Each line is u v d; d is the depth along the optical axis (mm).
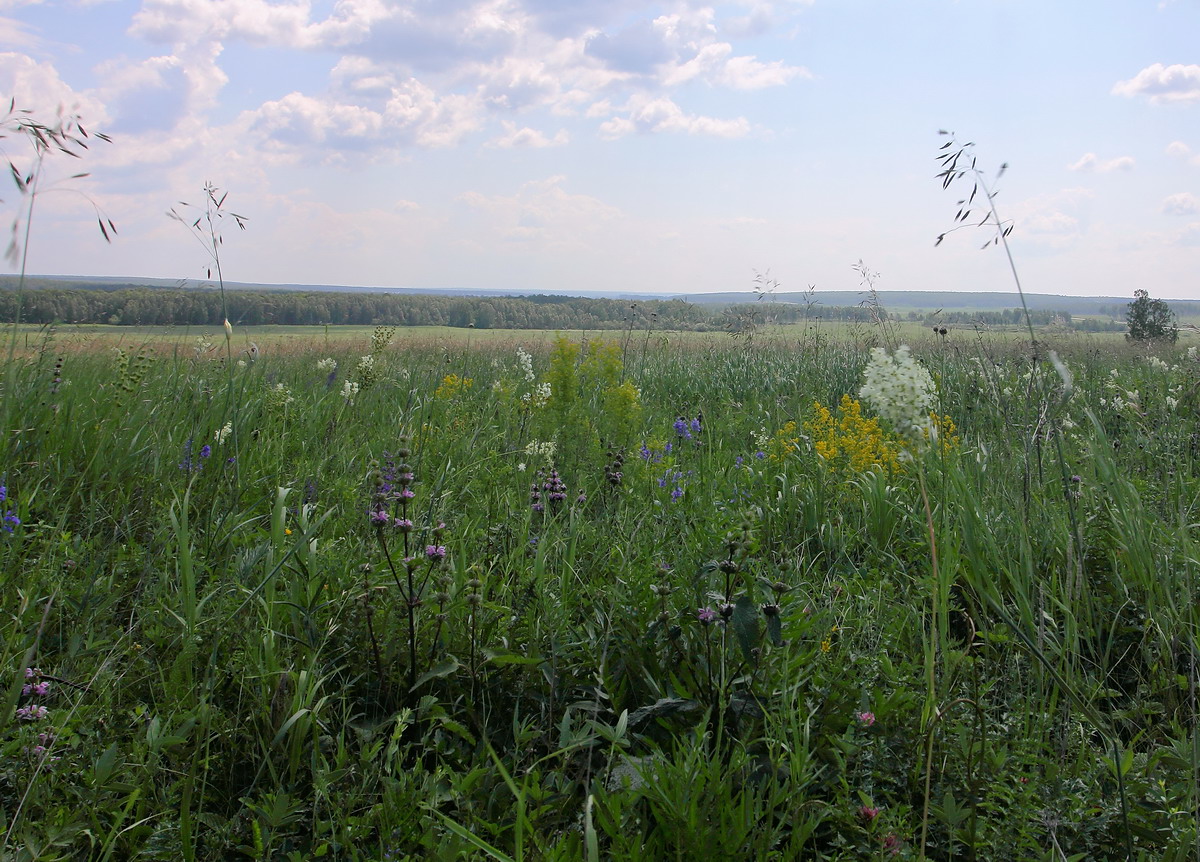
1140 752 2758
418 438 5898
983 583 3629
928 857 2229
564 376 7090
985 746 2486
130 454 4887
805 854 2273
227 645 2918
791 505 4902
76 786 2234
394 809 2135
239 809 2359
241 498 4602
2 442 4484
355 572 3264
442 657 2920
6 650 2564
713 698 2713
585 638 3154
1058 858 2143
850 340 13453
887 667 2859
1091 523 4266
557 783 2342
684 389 10867
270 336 15594
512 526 4098
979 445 4930
